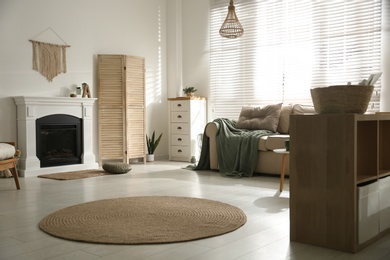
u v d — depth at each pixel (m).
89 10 6.31
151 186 4.49
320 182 2.43
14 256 2.27
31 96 5.35
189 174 5.43
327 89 2.47
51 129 5.68
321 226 2.43
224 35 5.96
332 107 2.46
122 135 6.55
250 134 5.34
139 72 6.77
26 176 5.27
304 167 2.50
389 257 2.25
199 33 7.25
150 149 7.04
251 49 6.59
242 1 6.65
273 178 5.05
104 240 2.51
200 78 7.27
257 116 5.89
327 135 2.40
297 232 2.52
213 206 3.43
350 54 5.52
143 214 3.16
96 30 6.41
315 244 2.46
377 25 5.28
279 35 6.25
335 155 2.38
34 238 2.61
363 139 2.63
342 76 5.61
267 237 2.61
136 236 2.59
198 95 7.30
